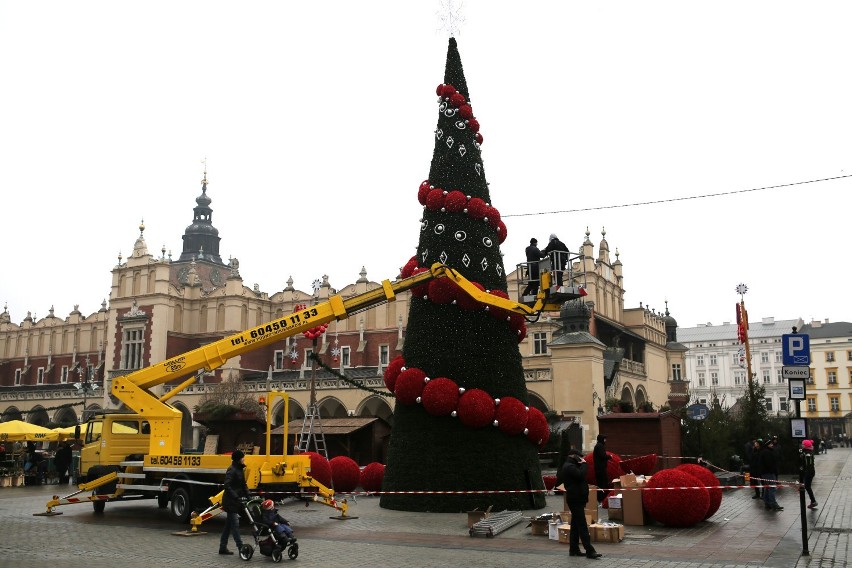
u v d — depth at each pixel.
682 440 32.00
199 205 95.81
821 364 103.19
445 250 21.22
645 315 65.94
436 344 20.50
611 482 21.05
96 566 12.16
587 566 11.87
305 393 58.56
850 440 93.31
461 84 22.88
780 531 15.62
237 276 72.44
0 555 13.37
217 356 19.17
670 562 12.16
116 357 71.75
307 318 19.16
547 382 48.06
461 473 19.52
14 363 84.88
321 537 15.47
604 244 61.88
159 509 22.09
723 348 115.44
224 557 13.16
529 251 20.14
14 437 35.16
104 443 21.67
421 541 14.75
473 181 21.92
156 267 71.62
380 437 33.78
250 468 17.16
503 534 15.62
